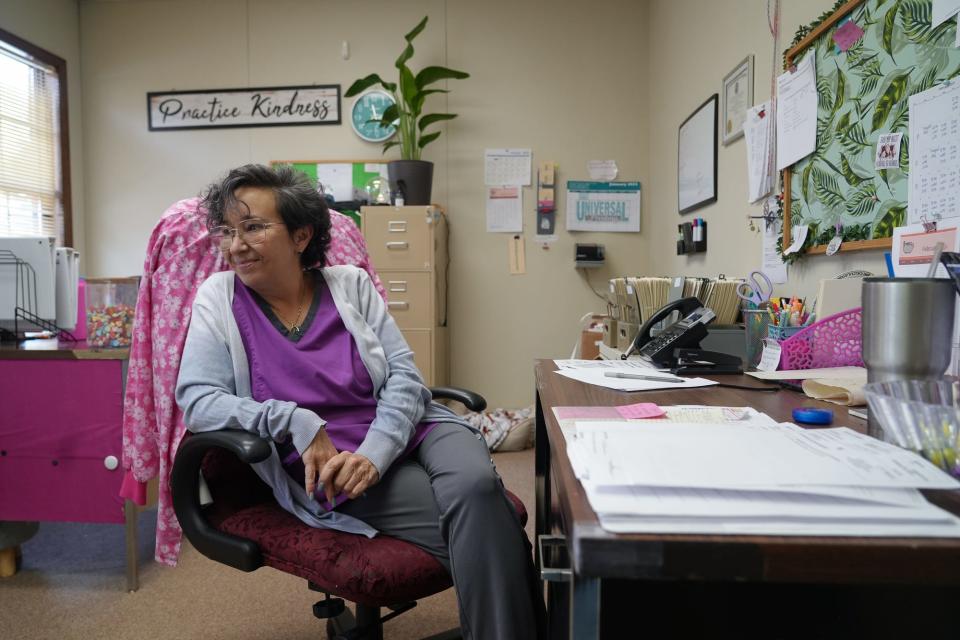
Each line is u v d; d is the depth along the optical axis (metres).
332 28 3.87
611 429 0.69
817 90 1.72
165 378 1.37
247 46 3.91
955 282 0.76
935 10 1.25
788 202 1.89
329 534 1.05
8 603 1.79
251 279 1.21
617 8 3.78
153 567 2.03
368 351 1.26
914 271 1.30
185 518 1.10
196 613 1.73
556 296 3.86
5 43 3.49
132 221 4.01
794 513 0.47
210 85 3.94
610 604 0.69
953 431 0.58
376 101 3.85
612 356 2.32
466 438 1.18
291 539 1.04
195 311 1.23
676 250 3.18
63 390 1.86
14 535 1.96
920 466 0.53
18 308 2.23
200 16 3.93
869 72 1.48
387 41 3.85
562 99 3.81
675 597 0.69
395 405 1.18
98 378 1.85
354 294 1.36
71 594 1.85
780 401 0.97
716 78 2.59
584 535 0.45
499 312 3.88
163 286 1.40
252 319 1.23
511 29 3.81
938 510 0.47
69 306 2.31
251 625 1.66
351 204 3.60
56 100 3.86
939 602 0.67
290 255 1.25
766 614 0.69
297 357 1.19
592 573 0.45
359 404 1.23
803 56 1.80
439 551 1.04
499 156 3.83
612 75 3.79
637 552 0.44
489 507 1.00
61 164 3.88
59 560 2.10
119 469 1.85
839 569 0.44
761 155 2.07
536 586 1.02
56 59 3.82
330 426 1.17
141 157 3.99
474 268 3.87
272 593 1.84
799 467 0.53
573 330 3.86
